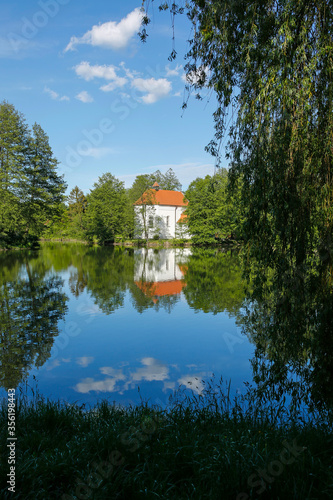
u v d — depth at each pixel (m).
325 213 3.63
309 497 2.20
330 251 3.65
